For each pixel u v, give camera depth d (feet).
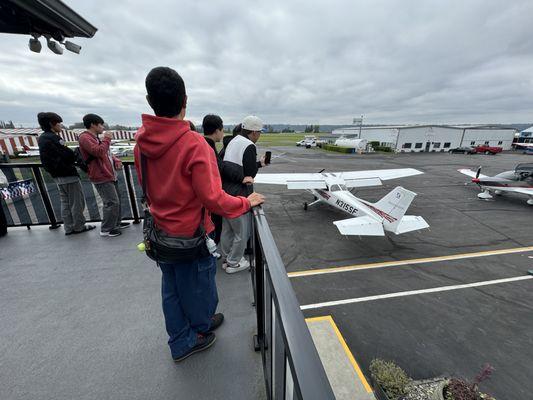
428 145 124.98
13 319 5.35
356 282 17.70
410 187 48.83
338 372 11.06
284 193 44.73
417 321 13.96
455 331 13.25
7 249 8.57
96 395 3.78
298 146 149.38
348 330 13.34
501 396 10.09
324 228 28.02
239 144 6.87
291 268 19.74
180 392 3.85
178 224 3.49
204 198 3.26
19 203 10.13
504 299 15.75
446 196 41.73
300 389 1.43
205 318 4.45
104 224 9.46
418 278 18.12
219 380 4.04
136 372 4.16
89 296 6.13
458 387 9.11
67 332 5.00
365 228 23.44
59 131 9.16
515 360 11.59
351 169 66.69
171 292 4.06
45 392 3.82
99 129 8.86
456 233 26.40
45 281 6.74
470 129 128.57
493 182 39.11
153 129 3.10
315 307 15.15
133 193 10.69
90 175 8.95
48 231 10.14
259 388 3.93
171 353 4.37
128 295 6.17
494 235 25.82
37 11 6.25
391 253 22.08
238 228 6.66
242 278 6.94
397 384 9.88
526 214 32.48
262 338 4.42
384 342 12.56
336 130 229.04
